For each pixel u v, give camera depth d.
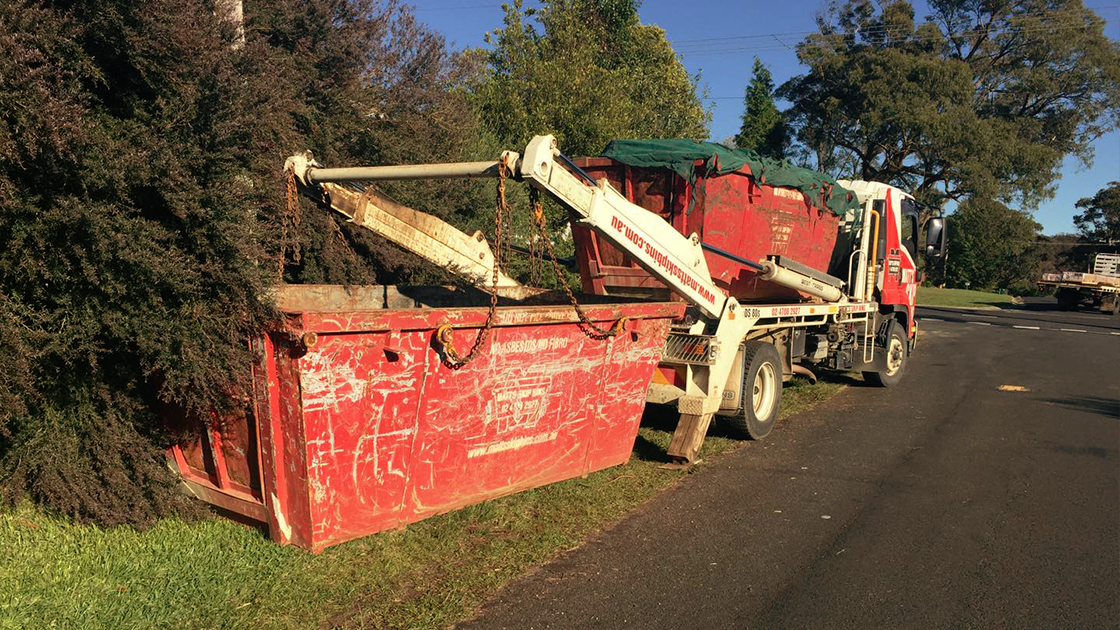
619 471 6.36
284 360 3.96
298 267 7.42
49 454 4.09
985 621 3.98
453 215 10.09
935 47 46.00
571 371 5.41
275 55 6.48
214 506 4.64
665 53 27.81
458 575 4.26
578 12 25.66
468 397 4.71
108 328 4.00
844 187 9.84
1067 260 73.62
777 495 6.00
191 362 3.96
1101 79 44.06
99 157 3.93
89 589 3.81
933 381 12.07
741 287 7.80
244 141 4.80
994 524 5.43
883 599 4.21
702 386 6.79
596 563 4.59
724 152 7.25
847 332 9.86
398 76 8.83
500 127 16.64
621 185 7.64
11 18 3.85
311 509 4.09
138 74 4.65
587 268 7.97
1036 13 45.16
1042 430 8.52
